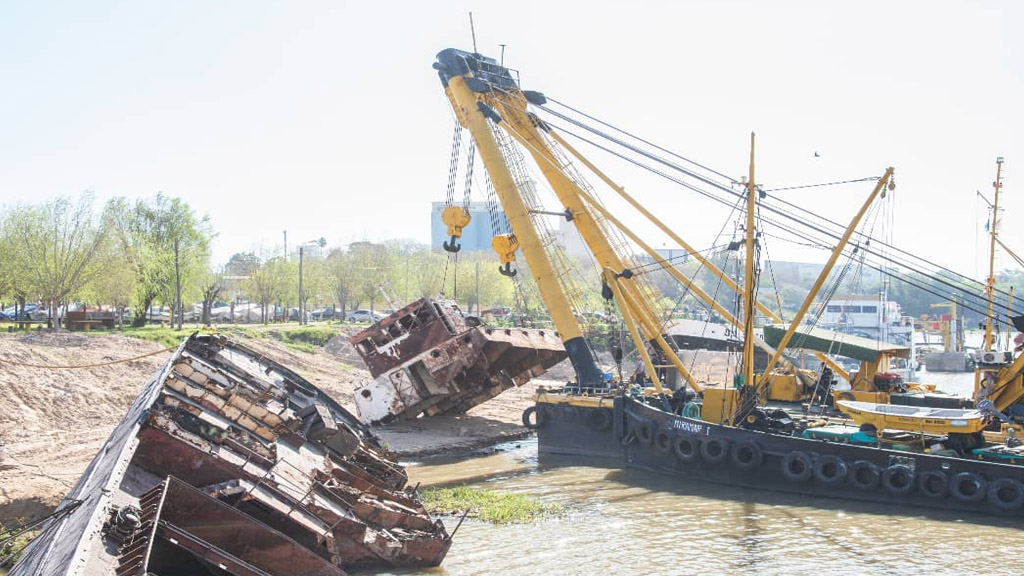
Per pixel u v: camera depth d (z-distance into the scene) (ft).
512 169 115.14
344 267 284.41
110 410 105.50
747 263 94.27
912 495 77.05
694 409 100.22
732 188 97.86
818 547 64.64
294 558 41.57
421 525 56.13
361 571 51.90
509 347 123.24
